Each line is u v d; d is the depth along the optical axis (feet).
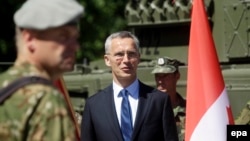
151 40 72.95
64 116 23.27
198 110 44.39
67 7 24.09
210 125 43.93
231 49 64.64
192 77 45.03
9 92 23.54
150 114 43.88
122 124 44.09
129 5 72.95
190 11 68.54
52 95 23.45
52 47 24.30
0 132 23.15
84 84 70.54
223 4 65.36
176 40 71.20
